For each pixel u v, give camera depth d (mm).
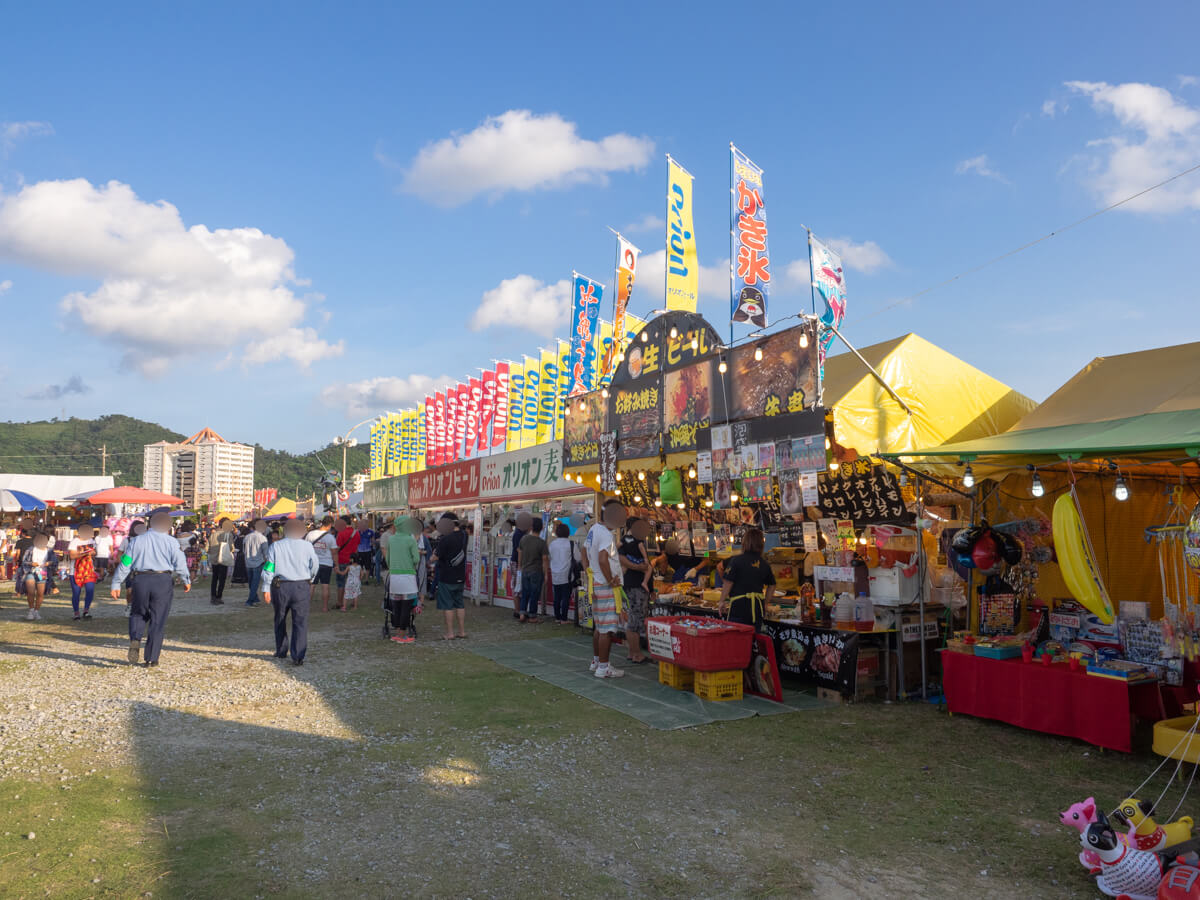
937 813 4809
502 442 22297
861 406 7812
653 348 10398
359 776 5445
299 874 3885
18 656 10289
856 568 8062
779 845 4316
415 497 24406
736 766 5734
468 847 4254
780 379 8047
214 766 5633
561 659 10086
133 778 5336
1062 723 6266
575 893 3723
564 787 5262
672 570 12133
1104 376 7832
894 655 7895
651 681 8688
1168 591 7906
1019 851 4242
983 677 6961
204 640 11820
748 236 8812
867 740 6418
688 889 3779
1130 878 3582
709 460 9094
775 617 8766
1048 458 6395
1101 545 8117
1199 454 5105
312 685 8453
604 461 11367
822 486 9133
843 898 3697
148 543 9688
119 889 3676
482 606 16688
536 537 14031
